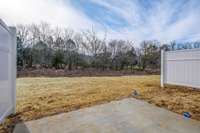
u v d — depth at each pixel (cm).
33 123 286
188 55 557
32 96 489
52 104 408
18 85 687
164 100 447
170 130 254
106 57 1741
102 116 322
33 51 1509
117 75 1308
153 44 1917
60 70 1431
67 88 632
